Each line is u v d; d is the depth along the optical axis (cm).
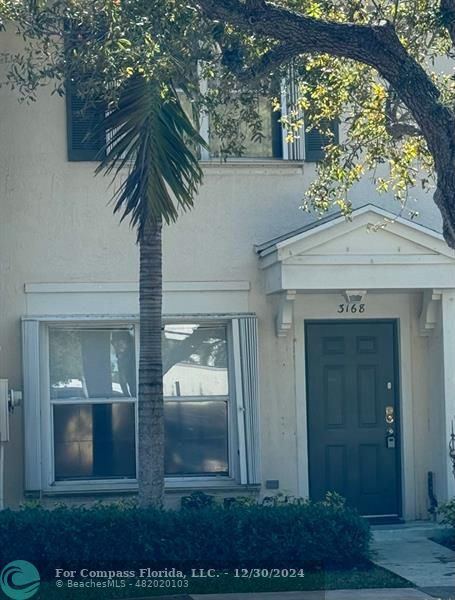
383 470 1357
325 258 1266
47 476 1276
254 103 1145
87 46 1041
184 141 1092
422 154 1173
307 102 1171
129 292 1305
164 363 1317
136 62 966
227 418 1320
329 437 1348
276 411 1327
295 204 1339
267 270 1312
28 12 1089
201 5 948
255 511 1080
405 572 1094
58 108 1302
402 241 1278
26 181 1296
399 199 1237
